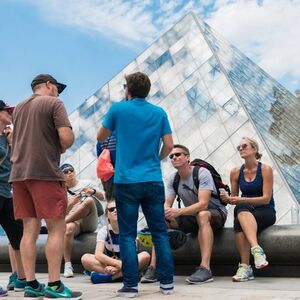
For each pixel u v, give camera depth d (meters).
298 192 22.41
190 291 5.77
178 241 6.96
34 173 5.30
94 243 8.64
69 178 9.27
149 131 5.79
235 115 27.50
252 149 7.36
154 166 5.79
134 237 5.69
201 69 33.03
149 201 5.76
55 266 5.31
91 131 32.69
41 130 5.41
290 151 27.83
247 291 5.61
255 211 7.18
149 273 6.93
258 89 37.69
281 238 7.07
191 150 26.61
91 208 8.88
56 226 5.38
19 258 6.56
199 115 28.98
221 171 24.14
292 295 5.15
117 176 5.68
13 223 6.51
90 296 5.62
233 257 7.48
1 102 6.43
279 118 34.41
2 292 6.02
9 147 6.53
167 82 33.81
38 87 5.82
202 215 7.01
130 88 5.93
